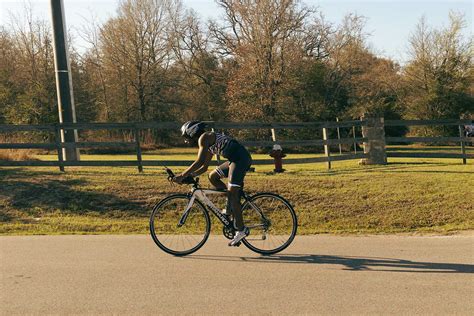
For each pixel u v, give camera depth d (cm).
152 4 3734
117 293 448
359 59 3778
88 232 764
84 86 3734
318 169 1248
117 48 3709
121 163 1187
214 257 575
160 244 600
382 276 495
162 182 1053
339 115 3591
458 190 940
